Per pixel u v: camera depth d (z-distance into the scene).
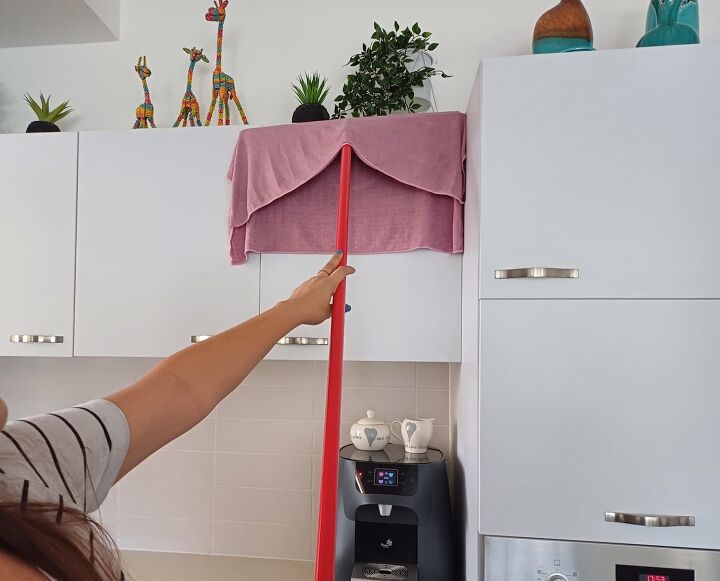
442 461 1.35
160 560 1.67
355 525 1.33
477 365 1.12
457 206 1.34
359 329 1.39
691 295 1.06
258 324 0.84
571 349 1.08
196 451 1.74
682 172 1.08
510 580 1.06
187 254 1.46
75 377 1.80
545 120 1.12
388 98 1.53
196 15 1.80
